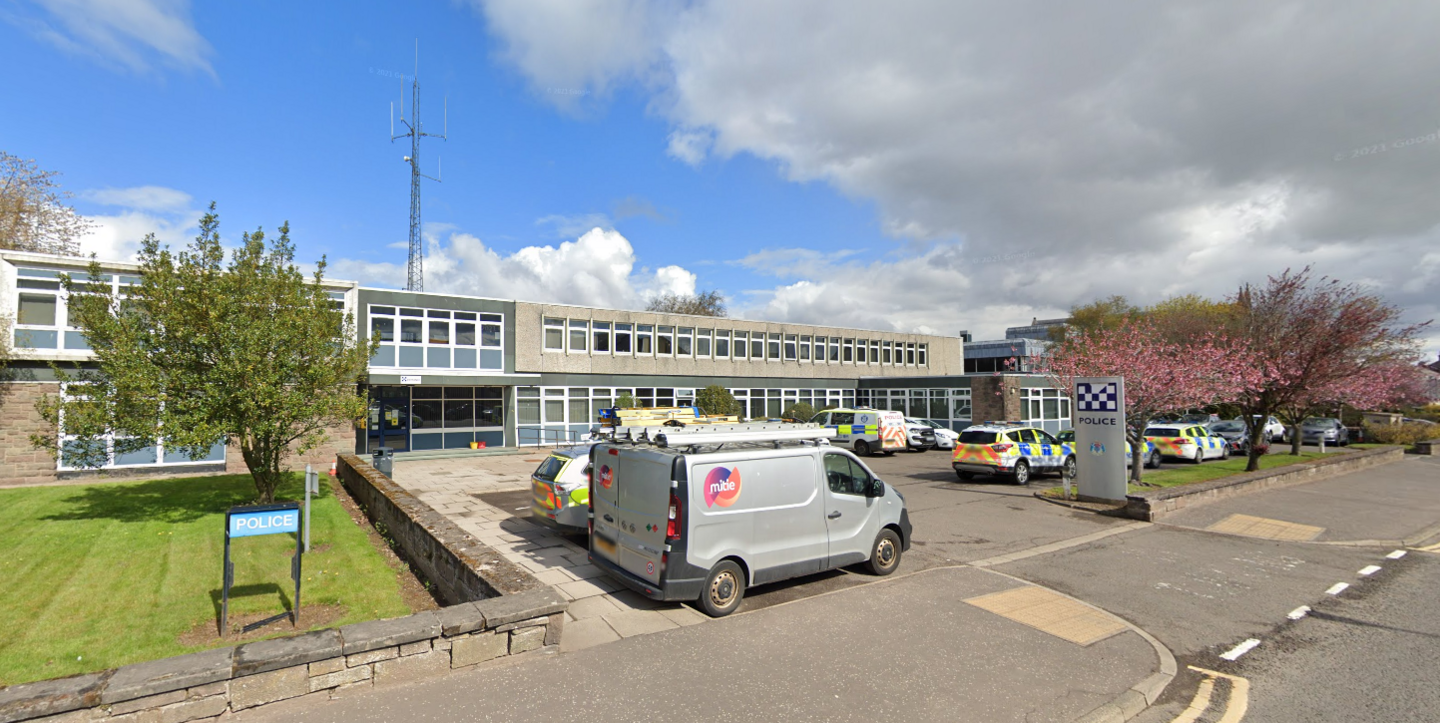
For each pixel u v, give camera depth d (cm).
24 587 730
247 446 1069
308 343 1045
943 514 1247
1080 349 1786
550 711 431
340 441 1788
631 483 697
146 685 375
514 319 2447
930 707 457
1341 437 2992
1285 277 1769
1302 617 678
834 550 749
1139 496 1195
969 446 1731
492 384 2347
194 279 977
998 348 4750
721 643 570
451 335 2298
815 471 739
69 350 1544
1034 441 1769
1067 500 1368
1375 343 1803
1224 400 1620
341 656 439
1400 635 627
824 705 454
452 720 413
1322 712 470
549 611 524
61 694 357
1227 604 717
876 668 521
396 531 941
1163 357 1552
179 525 1031
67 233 2439
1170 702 489
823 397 3544
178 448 1041
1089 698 477
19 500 1248
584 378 2639
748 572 675
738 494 670
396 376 2122
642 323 2839
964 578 796
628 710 437
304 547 913
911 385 3434
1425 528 1123
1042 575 822
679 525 629
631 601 694
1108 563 884
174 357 977
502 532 1054
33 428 1484
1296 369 1702
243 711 407
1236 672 543
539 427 2481
